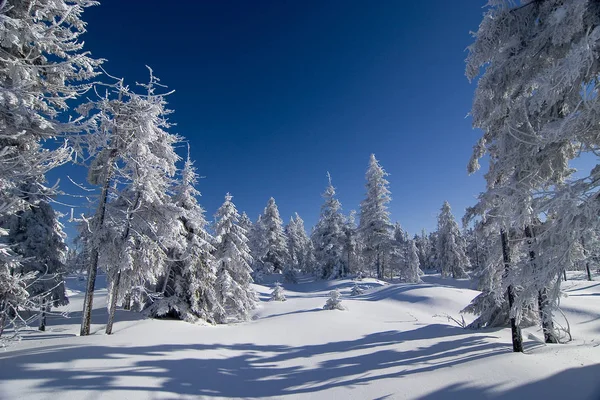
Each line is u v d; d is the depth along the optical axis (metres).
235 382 8.30
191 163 20.72
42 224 17.97
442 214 53.28
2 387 6.27
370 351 11.71
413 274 43.88
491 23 6.80
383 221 42.75
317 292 40.50
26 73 5.61
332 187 49.44
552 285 5.15
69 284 39.47
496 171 7.07
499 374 7.55
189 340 12.20
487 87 7.23
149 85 13.22
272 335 15.04
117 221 14.26
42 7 6.56
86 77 7.47
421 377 8.04
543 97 5.13
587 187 4.86
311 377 8.89
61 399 6.03
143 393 6.70
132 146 13.32
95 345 9.70
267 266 55.97
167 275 19.09
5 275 6.06
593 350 9.09
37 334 13.34
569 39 5.61
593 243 4.76
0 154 4.80
